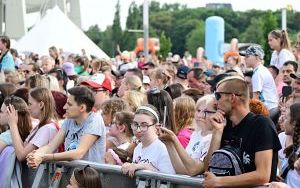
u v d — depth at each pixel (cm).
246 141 598
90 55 2700
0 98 1069
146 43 3734
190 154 746
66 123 802
